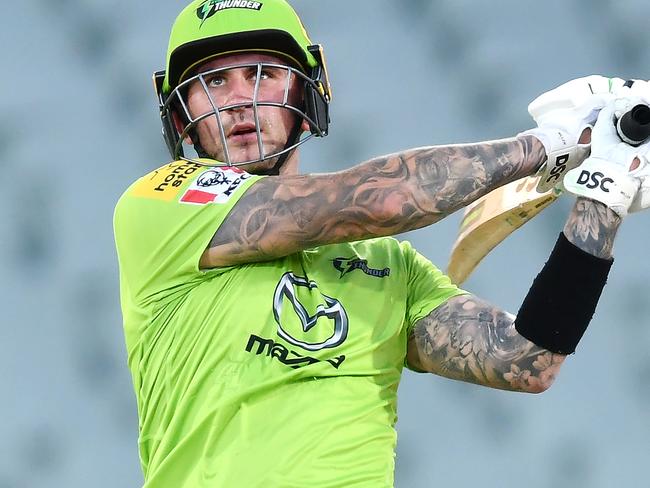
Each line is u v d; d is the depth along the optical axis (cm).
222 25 1026
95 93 2588
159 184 1005
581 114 961
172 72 1051
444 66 2541
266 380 920
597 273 947
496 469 2189
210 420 916
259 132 1012
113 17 2622
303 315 948
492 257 2325
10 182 2527
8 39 2622
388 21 2581
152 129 2559
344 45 2564
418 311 1023
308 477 898
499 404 2216
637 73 2511
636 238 2362
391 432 959
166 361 956
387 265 1012
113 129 2564
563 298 952
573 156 962
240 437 909
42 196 2525
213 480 901
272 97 1043
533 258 2319
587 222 941
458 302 1020
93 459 2330
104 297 2456
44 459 2327
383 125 2514
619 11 2531
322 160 2497
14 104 2584
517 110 2508
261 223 947
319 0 2592
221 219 958
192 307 955
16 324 2420
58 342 2412
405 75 2542
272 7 1049
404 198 927
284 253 952
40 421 2347
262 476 895
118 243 1006
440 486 2188
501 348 980
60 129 2562
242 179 977
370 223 932
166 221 977
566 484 2209
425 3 2572
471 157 942
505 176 947
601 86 964
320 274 977
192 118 1053
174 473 923
